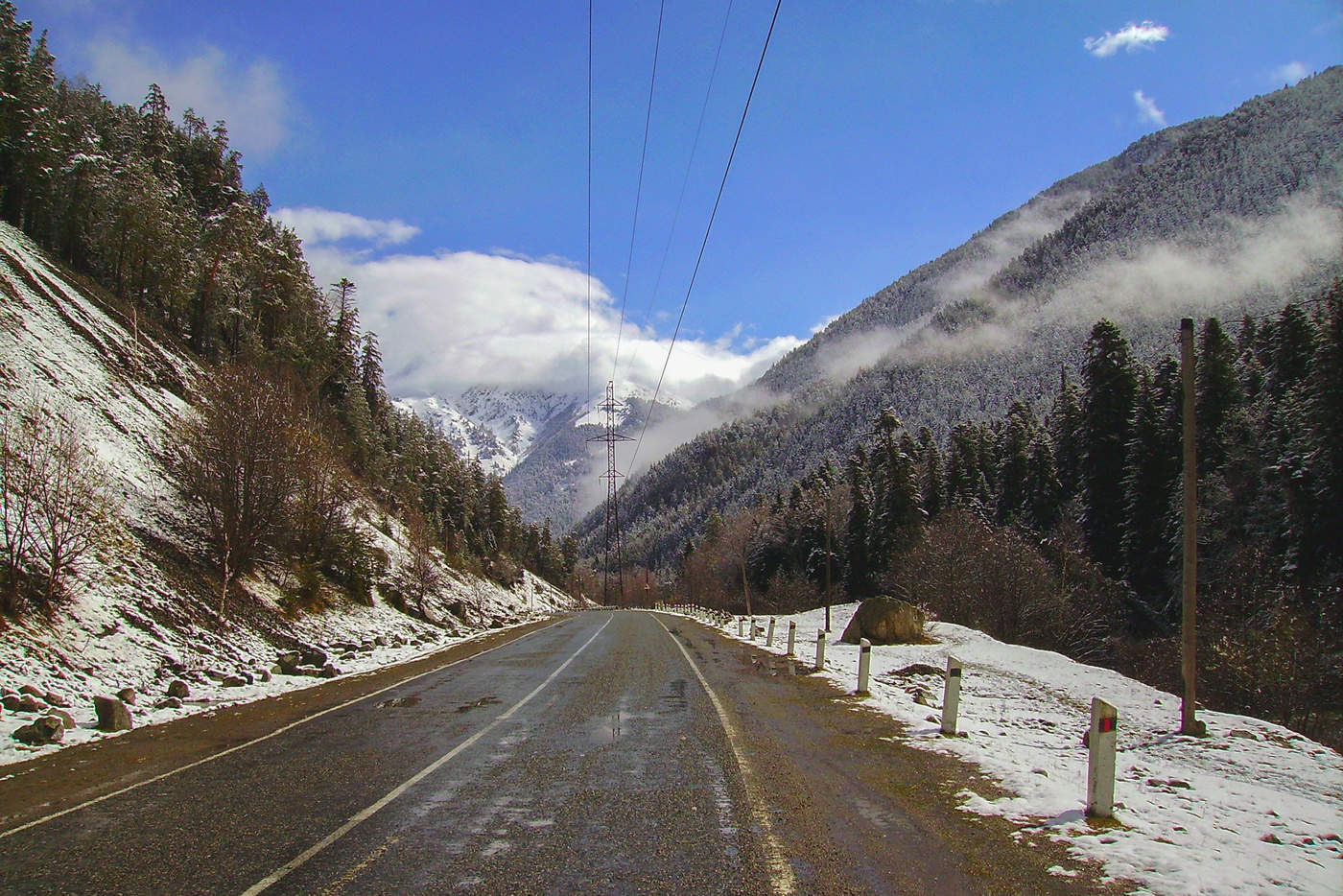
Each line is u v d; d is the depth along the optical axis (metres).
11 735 9.91
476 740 9.89
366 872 5.24
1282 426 40.34
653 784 7.61
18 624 14.37
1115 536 50.00
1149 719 14.65
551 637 31.56
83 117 61.84
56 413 24.38
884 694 14.41
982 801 7.01
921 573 50.16
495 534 113.69
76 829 6.27
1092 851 5.65
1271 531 37.75
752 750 9.18
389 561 40.25
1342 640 27.44
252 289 57.59
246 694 14.54
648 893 4.84
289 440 26.91
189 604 20.31
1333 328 35.03
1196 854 5.61
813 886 4.96
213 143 82.12
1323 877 5.22
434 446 99.00
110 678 14.36
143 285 48.31
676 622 47.94
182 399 36.47
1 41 50.72
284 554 27.73
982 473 75.19
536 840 5.88
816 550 79.19
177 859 5.53
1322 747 12.55
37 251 39.59
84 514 17.39
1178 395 45.41
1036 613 41.19
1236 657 27.27
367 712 12.28
